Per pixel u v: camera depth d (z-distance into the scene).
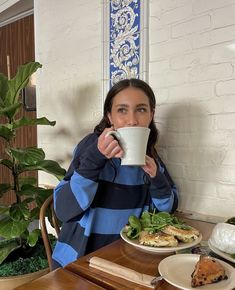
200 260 0.56
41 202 1.24
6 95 1.31
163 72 1.09
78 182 0.76
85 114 1.41
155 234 0.70
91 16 1.33
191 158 1.05
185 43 1.03
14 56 2.14
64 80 1.50
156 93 1.12
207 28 0.97
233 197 0.97
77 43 1.41
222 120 0.97
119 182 0.91
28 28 1.98
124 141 0.64
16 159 1.21
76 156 0.88
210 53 0.97
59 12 1.49
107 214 0.88
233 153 0.95
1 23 2.19
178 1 1.03
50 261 0.98
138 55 1.13
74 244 0.87
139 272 0.59
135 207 0.91
